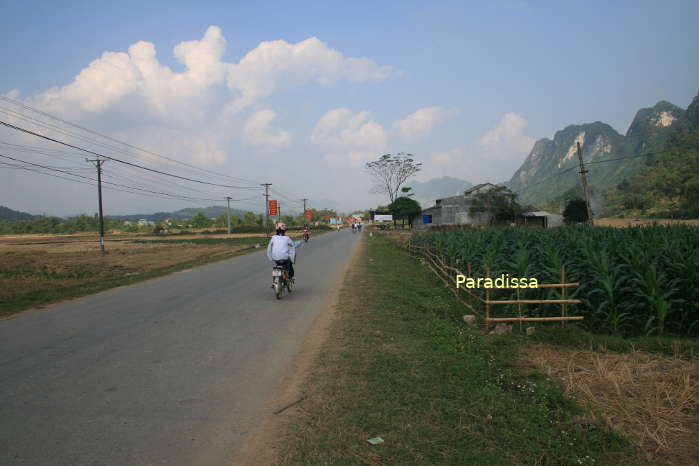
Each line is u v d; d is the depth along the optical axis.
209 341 6.05
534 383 4.33
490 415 3.55
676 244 8.70
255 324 7.09
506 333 6.38
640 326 6.77
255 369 4.84
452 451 3.01
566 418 3.57
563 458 2.95
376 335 6.18
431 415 3.57
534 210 52.94
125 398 4.03
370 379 4.39
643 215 86.75
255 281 12.66
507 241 13.73
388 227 77.94
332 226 126.38
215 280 13.07
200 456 2.98
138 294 10.53
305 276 13.50
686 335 6.49
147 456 2.98
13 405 3.87
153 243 49.19
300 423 3.45
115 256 28.33
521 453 3.02
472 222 52.44
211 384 4.38
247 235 75.06
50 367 4.96
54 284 14.05
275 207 63.22
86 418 3.60
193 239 59.94
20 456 2.97
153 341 6.07
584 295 7.21
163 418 3.59
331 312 7.96
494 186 54.78
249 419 3.56
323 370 4.70
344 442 3.12
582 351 5.45
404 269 15.25
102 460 2.93
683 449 3.10
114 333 6.56
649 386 4.21
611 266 7.33
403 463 2.85
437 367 4.76
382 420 3.47
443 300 9.31
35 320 7.65
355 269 15.08
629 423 3.51
